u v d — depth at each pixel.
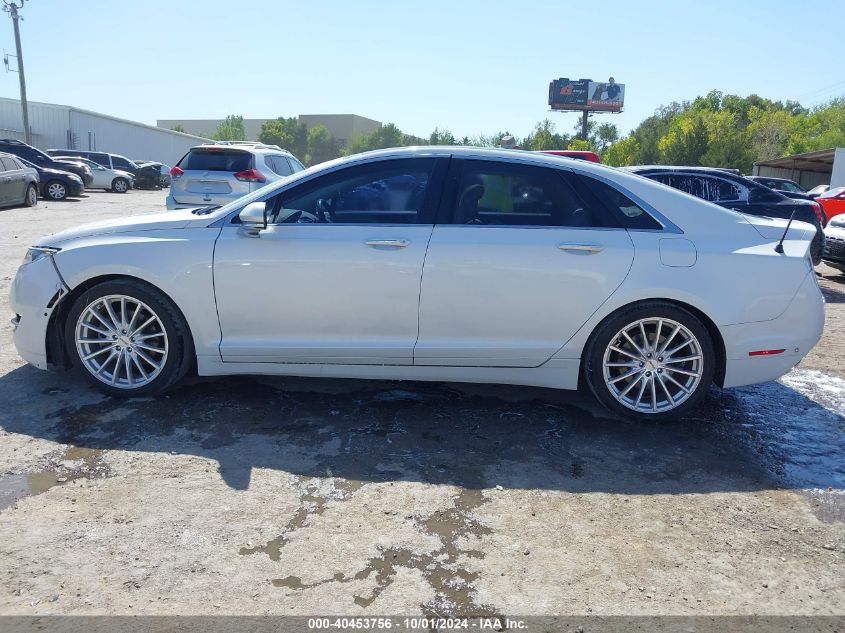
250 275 3.90
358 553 2.66
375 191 4.00
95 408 3.97
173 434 3.66
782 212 9.28
